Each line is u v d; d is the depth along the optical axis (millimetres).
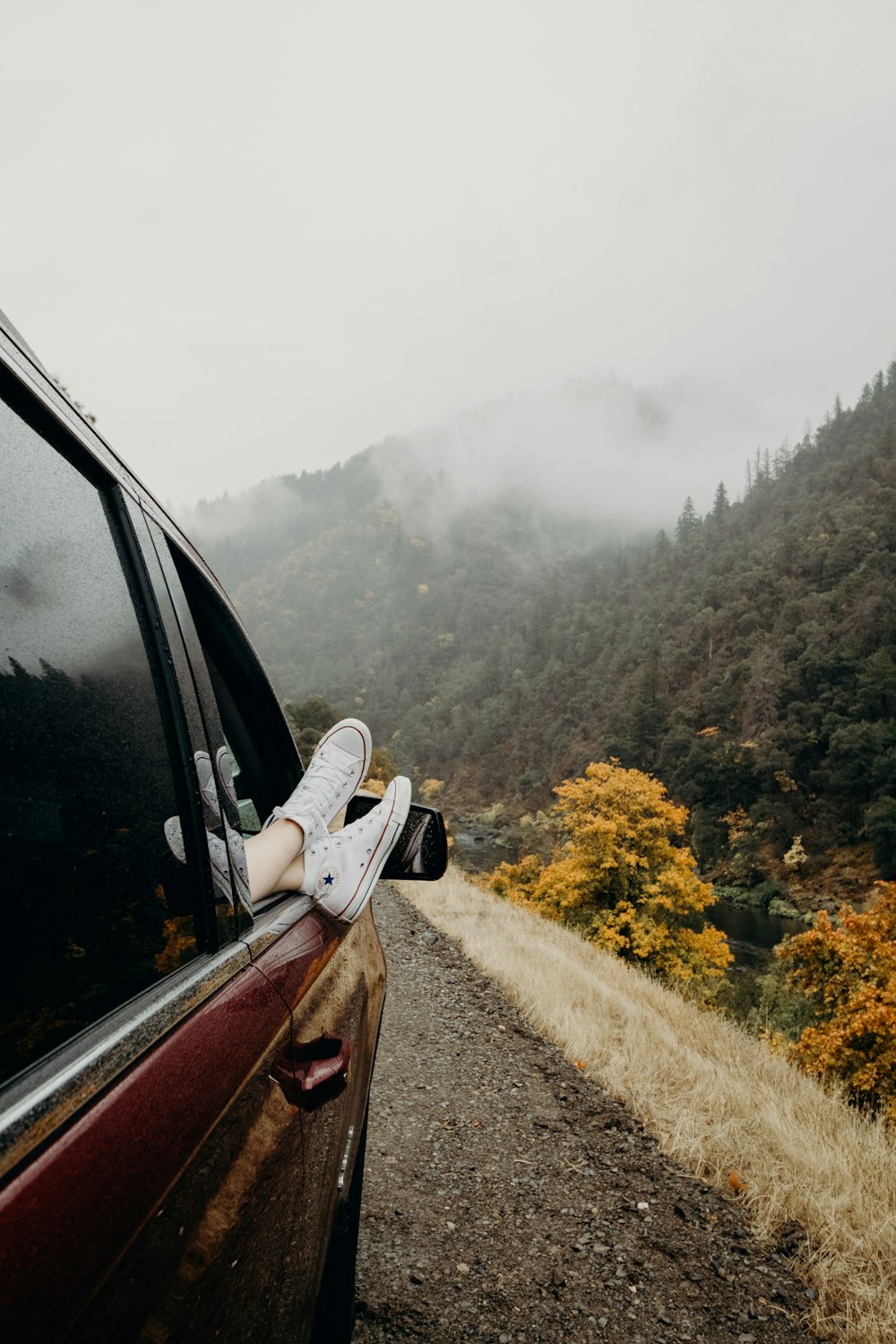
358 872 1693
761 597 141500
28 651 785
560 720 151750
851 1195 3320
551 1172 3537
